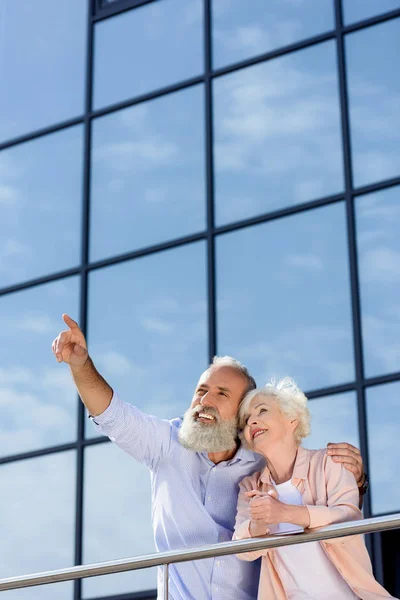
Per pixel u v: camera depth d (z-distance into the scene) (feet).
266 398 18.84
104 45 47.24
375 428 37.27
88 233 44.50
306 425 18.80
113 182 44.83
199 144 43.70
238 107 43.52
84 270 43.96
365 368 38.11
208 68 44.65
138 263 43.14
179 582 18.88
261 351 39.83
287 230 41.01
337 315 39.19
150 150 44.60
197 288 41.70
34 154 46.88
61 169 46.06
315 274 40.06
